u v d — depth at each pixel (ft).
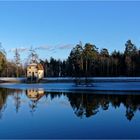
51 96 150.92
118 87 210.38
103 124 71.72
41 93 170.71
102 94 154.30
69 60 440.04
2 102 124.88
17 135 60.75
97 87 216.13
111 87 212.02
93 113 90.02
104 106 105.81
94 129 65.92
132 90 179.11
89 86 229.86
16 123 74.33
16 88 222.69
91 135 60.18
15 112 94.02
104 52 459.73
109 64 402.52
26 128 67.82
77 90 189.88
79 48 425.28
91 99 131.23
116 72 397.19
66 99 134.41
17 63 468.75
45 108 103.60
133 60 388.37
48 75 488.02
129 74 380.78
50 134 61.41
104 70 401.49
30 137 58.95
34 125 71.51
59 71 483.10
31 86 250.37
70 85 254.68
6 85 273.95
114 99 128.26
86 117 82.74
